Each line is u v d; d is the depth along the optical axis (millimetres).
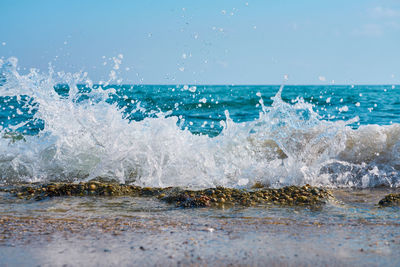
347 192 3355
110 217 2525
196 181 3721
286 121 4398
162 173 3834
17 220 2424
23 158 4125
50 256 1741
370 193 3311
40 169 4047
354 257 1721
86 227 2258
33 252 1796
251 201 2934
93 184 3320
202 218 2506
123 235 2090
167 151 4023
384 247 1866
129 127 4277
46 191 3211
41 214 2598
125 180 3775
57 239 2006
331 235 2094
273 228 2252
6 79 4465
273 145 4223
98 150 4172
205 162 3959
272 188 3520
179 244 1921
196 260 1689
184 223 2371
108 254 1768
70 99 4492
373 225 2322
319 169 3812
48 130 4445
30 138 4426
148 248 1854
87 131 4293
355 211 2695
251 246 1887
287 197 3012
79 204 2900
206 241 1975
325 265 1628
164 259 1700
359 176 3773
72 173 4016
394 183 3662
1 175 3924
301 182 3676
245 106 11445
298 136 4230
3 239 2002
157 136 4133
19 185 3570
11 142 4336
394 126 4254
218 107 11164
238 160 4031
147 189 3342
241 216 2561
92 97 4520
